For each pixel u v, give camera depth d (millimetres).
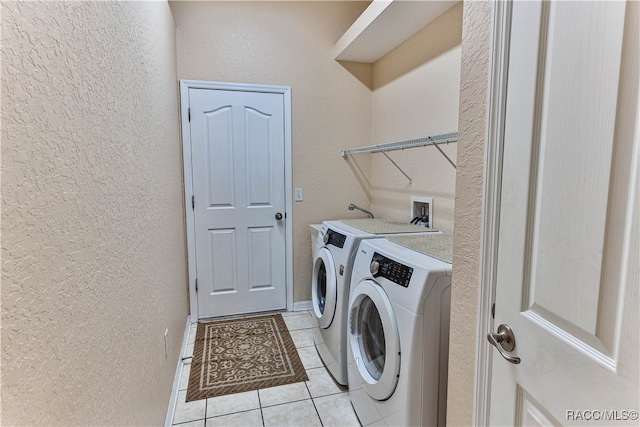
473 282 1040
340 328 2004
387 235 2016
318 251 2418
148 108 1531
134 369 1158
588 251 658
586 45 653
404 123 2664
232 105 2877
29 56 560
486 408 986
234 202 2973
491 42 912
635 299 576
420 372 1316
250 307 3111
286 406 1910
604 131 622
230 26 2811
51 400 609
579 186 674
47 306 602
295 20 2949
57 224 646
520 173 827
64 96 687
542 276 774
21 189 532
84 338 757
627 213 587
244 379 2156
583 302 671
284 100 2988
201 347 2539
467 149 1048
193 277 2922
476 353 1018
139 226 1291
